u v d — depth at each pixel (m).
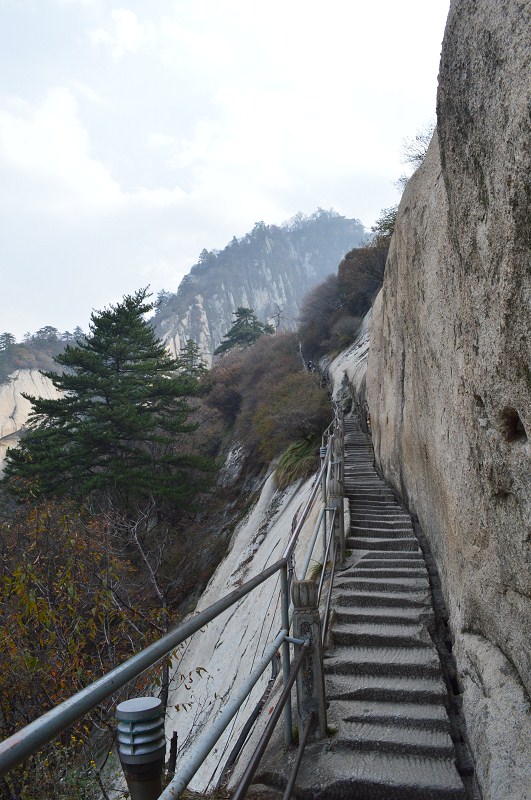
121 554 14.20
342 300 45.25
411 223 7.09
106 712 6.14
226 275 197.38
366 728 4.05
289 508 18.61
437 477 5.80
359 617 5.74
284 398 28.19
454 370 4.37
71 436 25.22
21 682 6.20
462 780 3.60
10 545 8.31
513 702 3.33
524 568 3.09
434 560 7.05
